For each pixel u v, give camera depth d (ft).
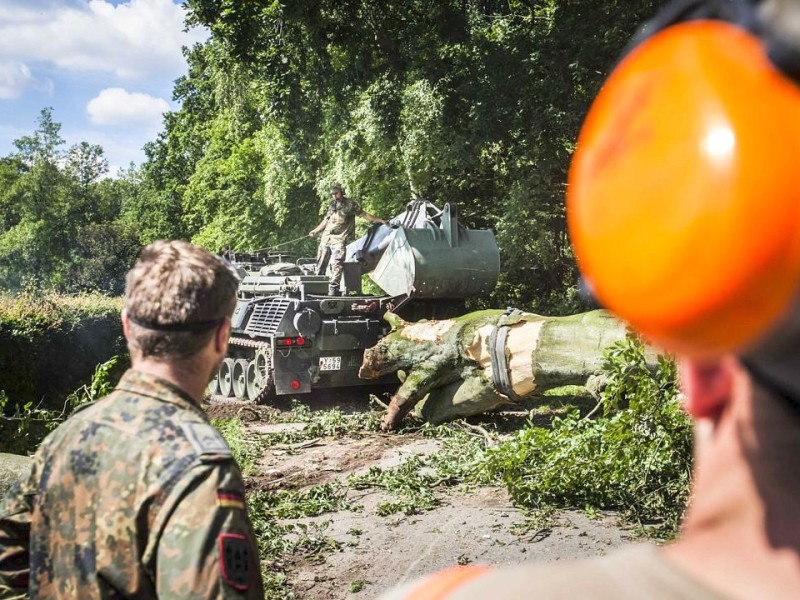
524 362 35.55
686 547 1.86
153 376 7.09
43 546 6.73
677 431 23.04
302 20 68.44
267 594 19.29
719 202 1.47
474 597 1.91
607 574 1.86
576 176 1.83
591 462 24.17
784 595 1.69
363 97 73.36
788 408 1.65
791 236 1.43
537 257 73.77
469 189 84.53
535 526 23.21
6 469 16.03
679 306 1.53
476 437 37.14
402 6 72.33
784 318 1.48
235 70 87.25
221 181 121.49
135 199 230.89
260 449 36.35
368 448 36.58
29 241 265.75
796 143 1.44
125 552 6.42
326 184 82.17
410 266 48.67
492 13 86.02
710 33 1.60
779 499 1.71
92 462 6.69
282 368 47.01
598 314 35.27
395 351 39.78
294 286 49.85
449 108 71.00
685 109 1.55
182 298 7.12
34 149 277.44
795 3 1.47
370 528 24.09
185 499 6.36
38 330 50.39
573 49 65.36
